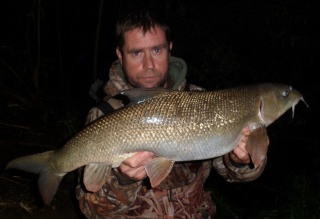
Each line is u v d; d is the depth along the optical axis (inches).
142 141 29.9
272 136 91.0
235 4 102.8
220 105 31.0
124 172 29.8
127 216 32.3
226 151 31.3
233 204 62.4
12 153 62.5
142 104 30.2
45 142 69.5
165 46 32.6
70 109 95.2
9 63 107.3
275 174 78.0
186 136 30.2
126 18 32.1
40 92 106.8
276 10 98.5
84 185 30.6
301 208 52.3
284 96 32.6
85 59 145.6
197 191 33.6
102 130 29.8
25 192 50.8
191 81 99.0
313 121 96.1
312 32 98.2
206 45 99.3
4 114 82.3
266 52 102.5
